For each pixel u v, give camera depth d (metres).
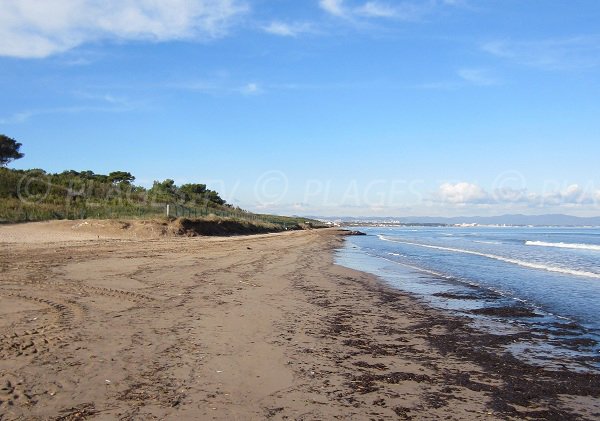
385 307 12.76
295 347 8.10
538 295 15.58
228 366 6.82
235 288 14.35
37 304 10.30
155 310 10.42
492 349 8.71
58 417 4.89
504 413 5.63
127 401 5.39
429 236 82.81
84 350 7.17
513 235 89.56
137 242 30.52
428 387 6.44
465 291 16.34
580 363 7.93
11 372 6.09
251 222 66.38
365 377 6.72
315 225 143.62
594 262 28.30
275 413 5.29
